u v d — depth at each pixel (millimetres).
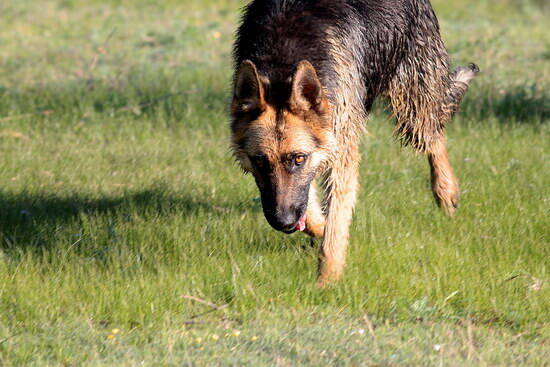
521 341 8070
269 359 7531
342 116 9453
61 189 13078
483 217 11539
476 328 8391
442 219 11484
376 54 10492
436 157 11922
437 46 11898
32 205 12242
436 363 7371
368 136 15586
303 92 8594
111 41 26672
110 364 7438
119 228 11188
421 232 10914
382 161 14352
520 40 26891
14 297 9031
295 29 9242
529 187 12562
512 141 15148
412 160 14398
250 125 8656
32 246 10438
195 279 9461
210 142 16031
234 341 8000
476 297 8984
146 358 7582
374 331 8219
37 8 33156
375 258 9945
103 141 16250
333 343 7871
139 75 21062
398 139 12352
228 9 33438
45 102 18688
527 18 33812
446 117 12203
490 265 9742
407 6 11141
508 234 10672
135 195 12680
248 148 8688
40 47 25922
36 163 14500
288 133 8516
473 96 18359
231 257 9867
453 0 38531
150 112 17891
